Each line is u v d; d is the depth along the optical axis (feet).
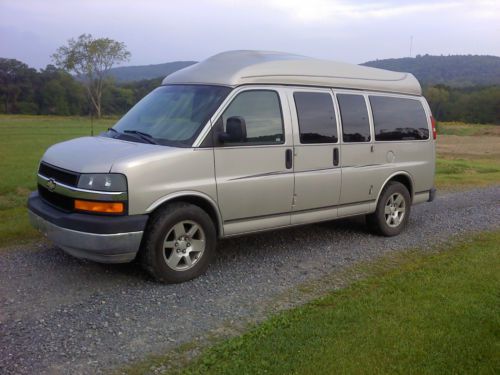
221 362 12.20
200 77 19.94
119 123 20.68
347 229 26.12
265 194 19.36
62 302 15.80
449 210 31.55
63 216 16.43
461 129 233.35
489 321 14.17
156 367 12.20
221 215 18.42
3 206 30.96
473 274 18.21
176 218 17.17
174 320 14.76
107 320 14.62
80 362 12.35
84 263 19.36
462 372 11.68
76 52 233.76
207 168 17.72
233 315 15.23
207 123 17.84
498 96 297.33
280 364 11.96
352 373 11.57
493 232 25.57
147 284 17.49
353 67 23.49
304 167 20.54
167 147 17.29
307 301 16.40
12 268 18.70
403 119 25.14
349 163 22.36
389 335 13.35
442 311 14.89
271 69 19.84
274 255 21.39
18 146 79.25
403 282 17.47
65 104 278.26
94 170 16.15
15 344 13.10
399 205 25.22
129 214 16.19
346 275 19.07
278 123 19.69
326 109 21.44
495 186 43.04
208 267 19.56
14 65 289.33
